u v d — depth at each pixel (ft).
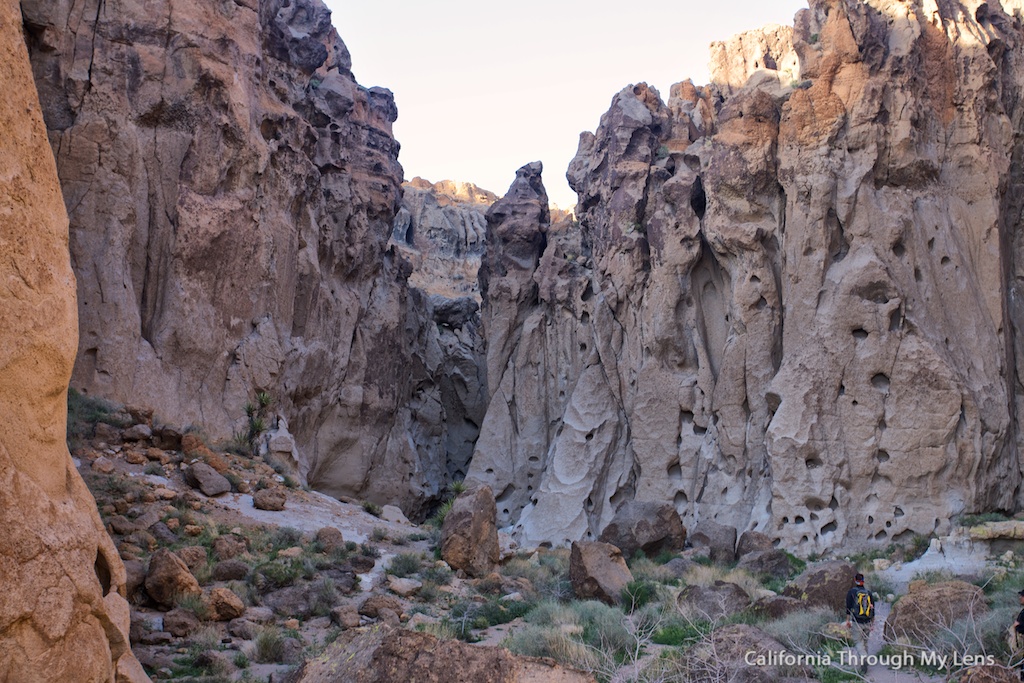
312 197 119.75
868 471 103.71
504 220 156.46
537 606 62.49
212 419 95.96
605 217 136.87
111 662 19.07
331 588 59.16
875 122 111.34
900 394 104.22
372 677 22.11
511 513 138.92
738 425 116.06
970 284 108.78
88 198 92.94
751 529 107.96
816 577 62.49
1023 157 122.72
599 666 43.62
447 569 71.20
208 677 41.22
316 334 117.29
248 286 103.45
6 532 15.60
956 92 115.85
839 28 114.93
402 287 148.66
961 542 90.17
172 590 52.03
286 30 121.70
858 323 107.14
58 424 18.26
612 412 131.03
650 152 137.39
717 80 143.02
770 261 117.29
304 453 116.16
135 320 92.12
